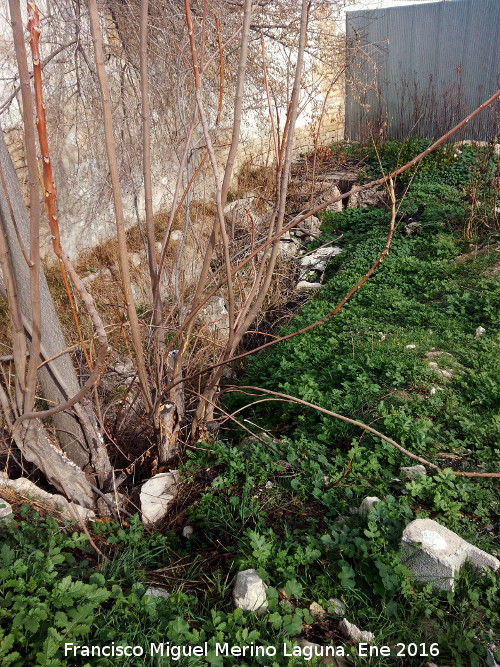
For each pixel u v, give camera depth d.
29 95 2.31
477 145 11.57
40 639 2.40
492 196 9.72
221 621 2.83
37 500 3.61
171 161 7.86
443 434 4.45
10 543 3.05
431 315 6.84
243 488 3.83
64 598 2.56
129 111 7.11
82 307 6.69
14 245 3.30
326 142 14.05
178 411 4.36
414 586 3.09
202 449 4.23
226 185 3.34
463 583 3.07
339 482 3.81
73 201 7.39
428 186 10.88
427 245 9.09
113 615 2.72
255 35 7.46
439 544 3.09
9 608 2.53
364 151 13.12
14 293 3.07
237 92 3.10
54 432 3.98
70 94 7.11
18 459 4.17
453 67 12.98
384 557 3.11
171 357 4.45
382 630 2.82
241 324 3.93
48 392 3.75
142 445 4.59
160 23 6.27
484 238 8.97
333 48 10.51
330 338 6.25
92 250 7.67
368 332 6.33
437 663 2.69
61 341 3.67
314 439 4.52
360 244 9.62
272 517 3.65
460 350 5.79
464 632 2.80
